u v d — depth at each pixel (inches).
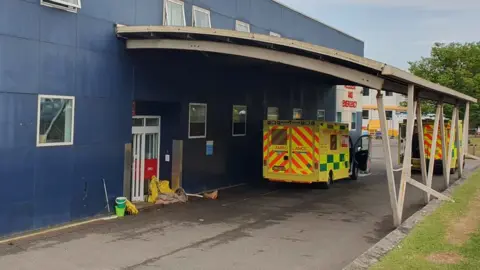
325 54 373.1
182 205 523.8
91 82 433.4
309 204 546.6
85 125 428.8
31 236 368.8
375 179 796.6
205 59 538.3
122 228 406.3
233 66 597.9
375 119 2439.7
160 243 359.9
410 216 456.8
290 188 674.2
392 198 416.8
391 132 2388.0
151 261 313.0
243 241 371.2
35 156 382.9
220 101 645.3
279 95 807.7
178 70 552.4
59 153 404.2
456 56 1299.2
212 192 594.9
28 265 299.1
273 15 775.1
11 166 364.5
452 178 792.3
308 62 398.0
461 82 1262.3
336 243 368.2
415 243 333.4
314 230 413.4
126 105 475.5
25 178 375.6
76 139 419.5
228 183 673.0
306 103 911.0
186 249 344.5
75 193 421.1
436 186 694.5
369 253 314.0
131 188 502.0
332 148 681.6
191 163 589.6
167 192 540.7
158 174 570.6
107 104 451.8
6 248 335.0
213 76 624.7
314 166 629.6
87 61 428.5
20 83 369.4
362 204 549.3
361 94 1193.4
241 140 700.0
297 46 378.6
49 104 394.9
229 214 481.4
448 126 849.5
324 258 325.7
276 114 800.9
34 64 380.2
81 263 305.7
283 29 809.5
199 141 605.0
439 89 486.6
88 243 354.6
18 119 369.1
